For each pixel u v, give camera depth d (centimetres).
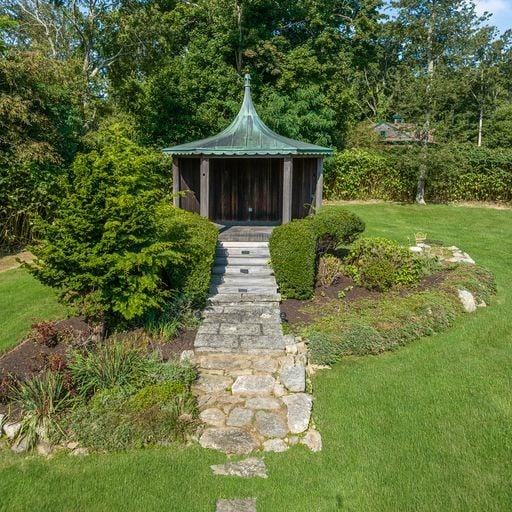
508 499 427
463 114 3177
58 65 1523
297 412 550
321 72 2375
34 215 706
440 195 2302
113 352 612
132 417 524
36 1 2148
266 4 2308
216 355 684
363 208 2106
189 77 2200
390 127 3156
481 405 579
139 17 1889
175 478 459
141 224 689
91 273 668
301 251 879
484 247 1420
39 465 478
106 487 448
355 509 420
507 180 2177
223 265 1002
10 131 1280
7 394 559
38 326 698
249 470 470
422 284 991
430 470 465
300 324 790
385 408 574
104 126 1727
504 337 789
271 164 1352
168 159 1905
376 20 2645
